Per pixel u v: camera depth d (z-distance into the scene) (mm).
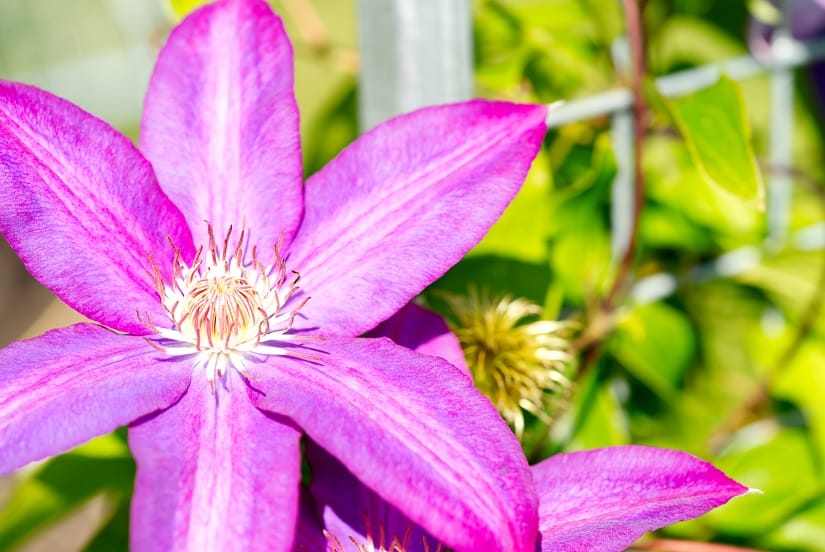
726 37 855
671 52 874
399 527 573
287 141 577
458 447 535
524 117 564
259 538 524
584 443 680
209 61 583
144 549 517
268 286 566
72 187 562
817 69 807
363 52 627
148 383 548
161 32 755
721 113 629
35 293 1472
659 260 773
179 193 577
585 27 801
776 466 724
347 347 555
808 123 904
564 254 696
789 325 785
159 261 569
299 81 1573
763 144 911
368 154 573
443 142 569
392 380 546
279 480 531
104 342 555
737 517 705
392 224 566
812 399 759
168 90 582
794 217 837
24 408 537
